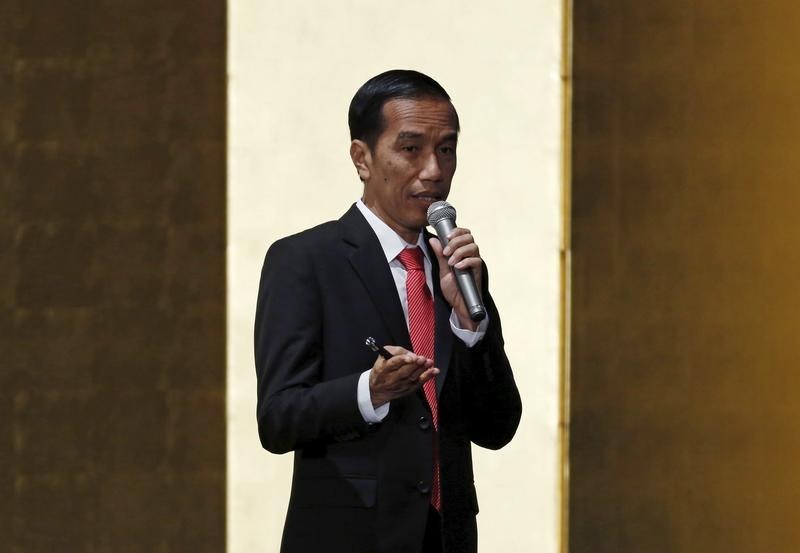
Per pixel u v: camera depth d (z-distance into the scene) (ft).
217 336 44.96
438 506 23.24
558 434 44.04
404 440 23.00
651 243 45.09
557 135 44.11
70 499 45.14
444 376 23.17
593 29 44.75
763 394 45.42
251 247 44.27
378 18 44.21
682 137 45.24
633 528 44.80
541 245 44.24
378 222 24.32
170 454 44.98
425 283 24.16
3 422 45.14
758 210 45.57
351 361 23.26
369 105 24.16
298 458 23.79
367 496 22.80
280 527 44.06
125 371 45.09
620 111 44.96
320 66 44.29
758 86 45.60
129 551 44.93
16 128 45.27
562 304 44.21
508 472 44.11
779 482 45.44
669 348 45.09
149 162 45.09
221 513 44.83
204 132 44.93
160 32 45.03
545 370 44.19
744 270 45.44
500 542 44.06
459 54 44.21
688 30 45.27
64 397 45.16
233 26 44.24
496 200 44.29
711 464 45.21
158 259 45.11
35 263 45.27
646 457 44.96
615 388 44.75
